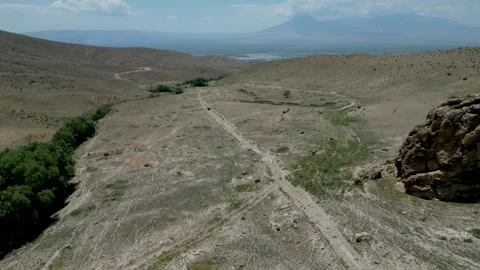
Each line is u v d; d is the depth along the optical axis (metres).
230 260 23.33
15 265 25.25
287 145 45.38
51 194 32.22
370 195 29.86
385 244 23.42
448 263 21.20
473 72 67.44
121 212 31.19
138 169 40.94
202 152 45.28
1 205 28.67
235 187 34.38
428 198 28.03
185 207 31.23
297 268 22.12
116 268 23.64
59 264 24.69
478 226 23.95
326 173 35.38
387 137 45.69
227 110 68.50
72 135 54.47
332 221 26.61
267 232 26.25
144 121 64.38
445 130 26.72
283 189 32.72
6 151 36.41
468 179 26.81
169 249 25.22
